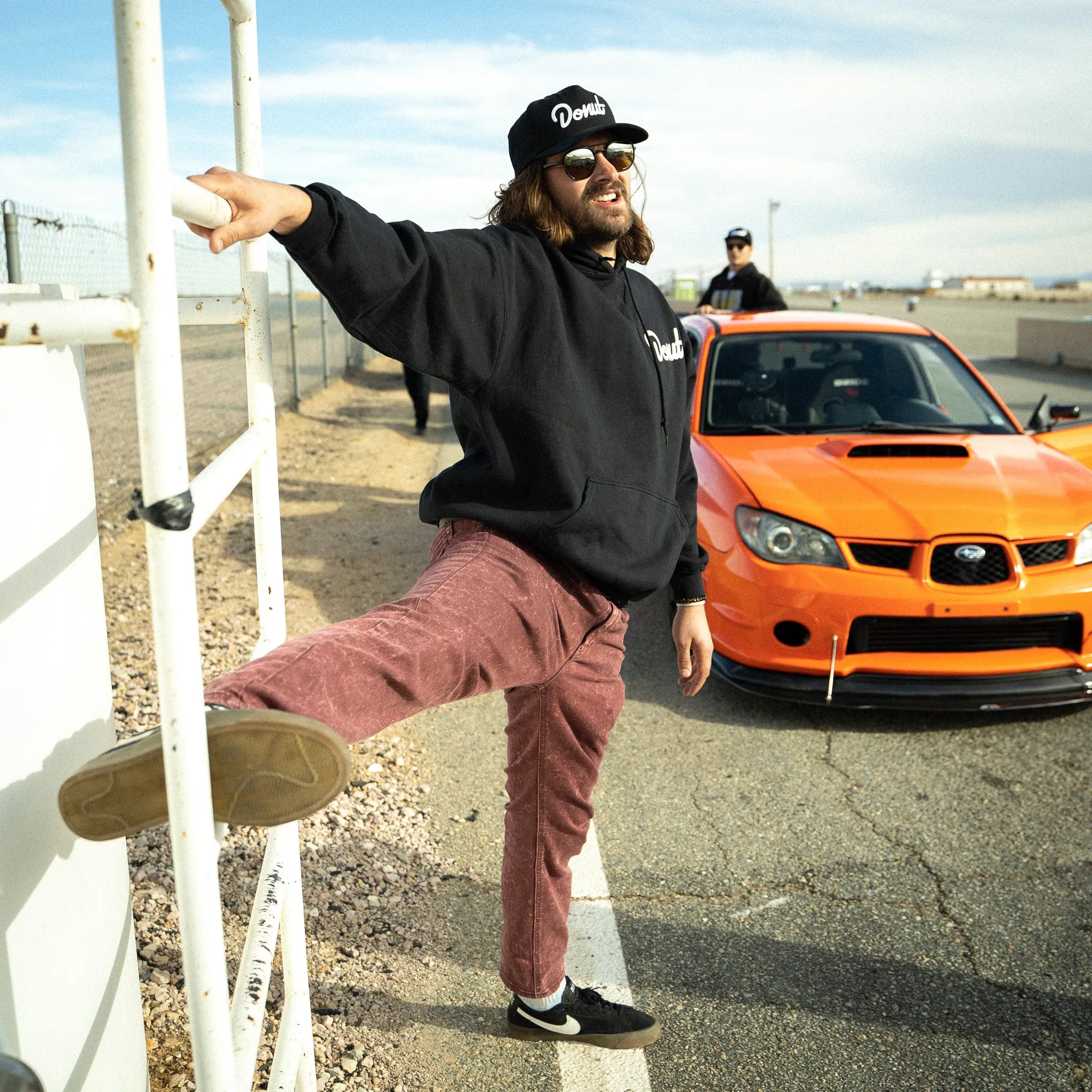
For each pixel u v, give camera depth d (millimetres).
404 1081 1939
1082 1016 2182
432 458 9383
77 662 1168
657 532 1737
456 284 1414
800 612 3486
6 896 963
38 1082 729
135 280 874
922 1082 1994
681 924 2508
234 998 1319
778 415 4570
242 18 1415
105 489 6488
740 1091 1961
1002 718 3752
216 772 1004
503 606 1466
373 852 2717
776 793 3186
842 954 2393
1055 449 4297
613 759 3426
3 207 4711
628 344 1675
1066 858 2799
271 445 1524
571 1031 2025
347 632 1243
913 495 3654
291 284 11617
